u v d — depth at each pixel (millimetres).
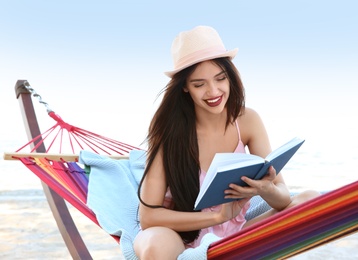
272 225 1931
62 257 4438
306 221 1926
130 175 3006
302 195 2336
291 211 1909
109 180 2873
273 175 2080
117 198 2756
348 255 4379
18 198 6723
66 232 3191
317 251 4492
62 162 3168
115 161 3006
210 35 2246
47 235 5051
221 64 2223
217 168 1963
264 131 2473
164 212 2264
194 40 2215
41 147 3734
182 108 2332
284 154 2053
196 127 2371
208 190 2012
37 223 5477
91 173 2906
